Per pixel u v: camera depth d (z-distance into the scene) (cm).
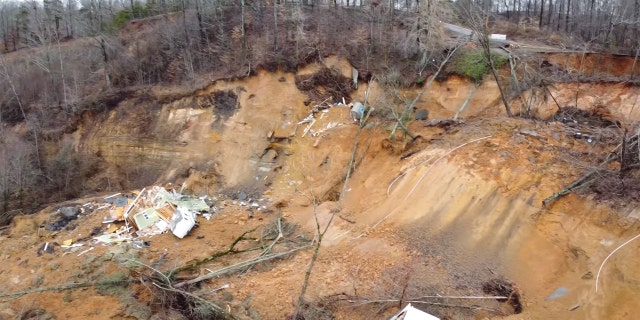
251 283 1486
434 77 2233
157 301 1429
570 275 1354
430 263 1491
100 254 1675
